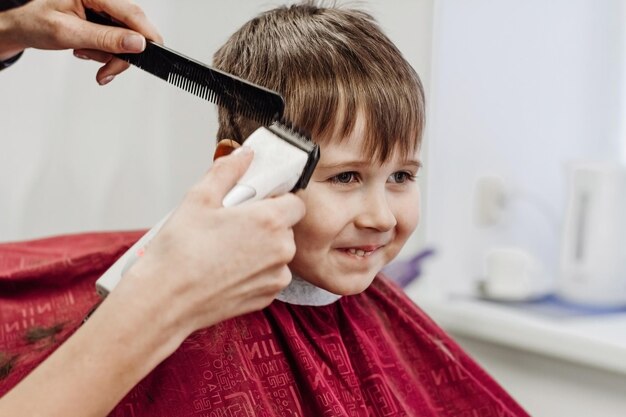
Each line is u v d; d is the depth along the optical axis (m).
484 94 1.51
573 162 1.45
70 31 0.69
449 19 1.45
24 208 1.41
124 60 0.71
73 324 0.85
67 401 0.53
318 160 0.63
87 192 1.48
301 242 0.72
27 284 0.88
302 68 0.73
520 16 1.48
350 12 0.81
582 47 1.47
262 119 0.64
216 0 1.43
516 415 0.94
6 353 0.82
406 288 1.50
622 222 1.42
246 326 0.77
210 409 0.71
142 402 0.70
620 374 1.27
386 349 0.88
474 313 1.42
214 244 0.55
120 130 1.50
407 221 0.75
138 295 0.54
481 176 1.55
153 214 1.57
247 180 0.59
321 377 0.77
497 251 1.50
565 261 1.46
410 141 0.74
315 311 0.83
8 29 0.72
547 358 1.37
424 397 0.90
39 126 1.40
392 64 0.74
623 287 1.44
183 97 1.51
